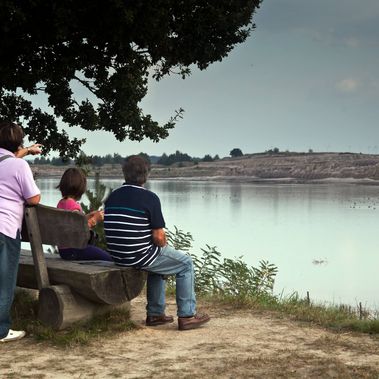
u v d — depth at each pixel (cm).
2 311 593
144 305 816
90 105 1852
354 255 7031
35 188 595
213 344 607
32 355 561
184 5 1673
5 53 1563
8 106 1852
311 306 936
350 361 551
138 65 1764
